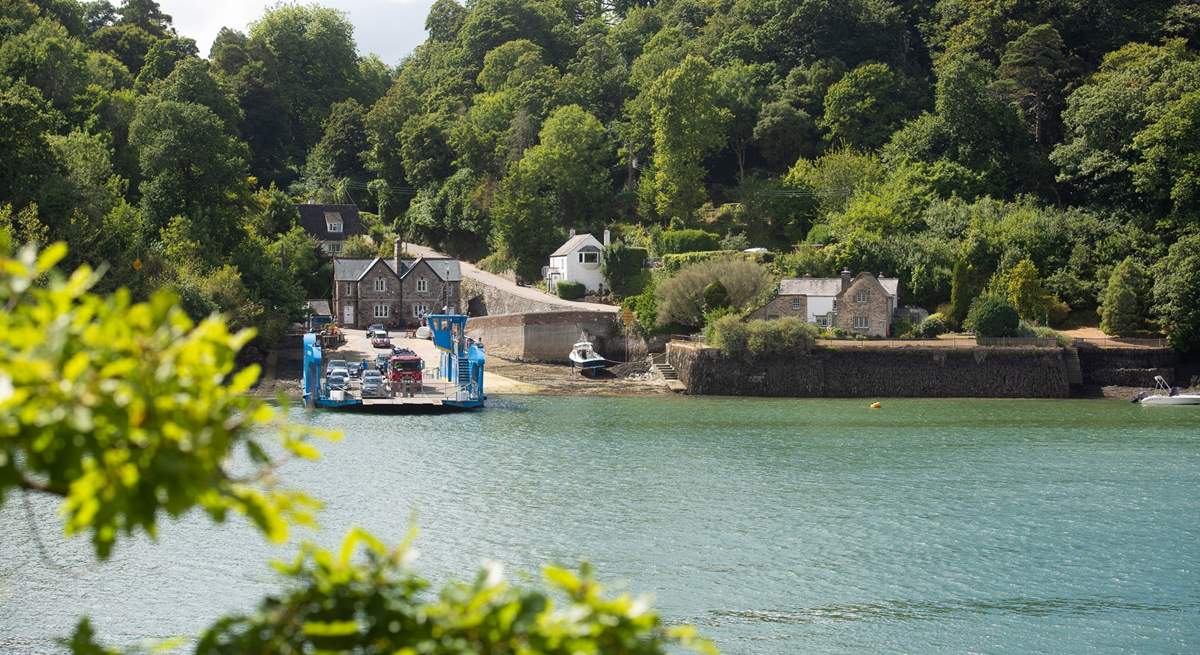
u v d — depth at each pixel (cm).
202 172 12794
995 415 9812
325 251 17788
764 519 5512
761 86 19750
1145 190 13912
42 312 827
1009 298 12888
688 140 17388
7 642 3653
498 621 945
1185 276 11962
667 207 17488
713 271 12862
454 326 11444
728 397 11325
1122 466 7012
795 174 17512
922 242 14188
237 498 890
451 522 5419
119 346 836
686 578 4494
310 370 9844
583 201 18412
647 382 12088
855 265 14000
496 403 10438
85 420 782
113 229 10600
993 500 5950
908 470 6881
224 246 12700
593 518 5522
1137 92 14725
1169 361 11850
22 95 13038
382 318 15912
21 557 4619
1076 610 4122
